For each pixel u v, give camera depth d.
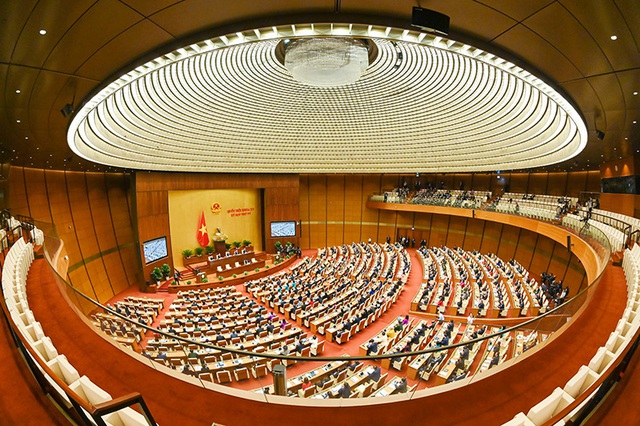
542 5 5.12
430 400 4.95
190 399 4.87
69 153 15.48
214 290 21.92
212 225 28.61
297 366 7.96
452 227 32.22
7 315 4.67
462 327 14.24
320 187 35.34
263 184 30.38
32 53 6.12
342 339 14.24
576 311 7.07
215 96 19.47
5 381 4.17
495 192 31.27
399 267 24.11
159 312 18.58
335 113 24.48
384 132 26.91
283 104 22.31
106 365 5.35
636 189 17.77
